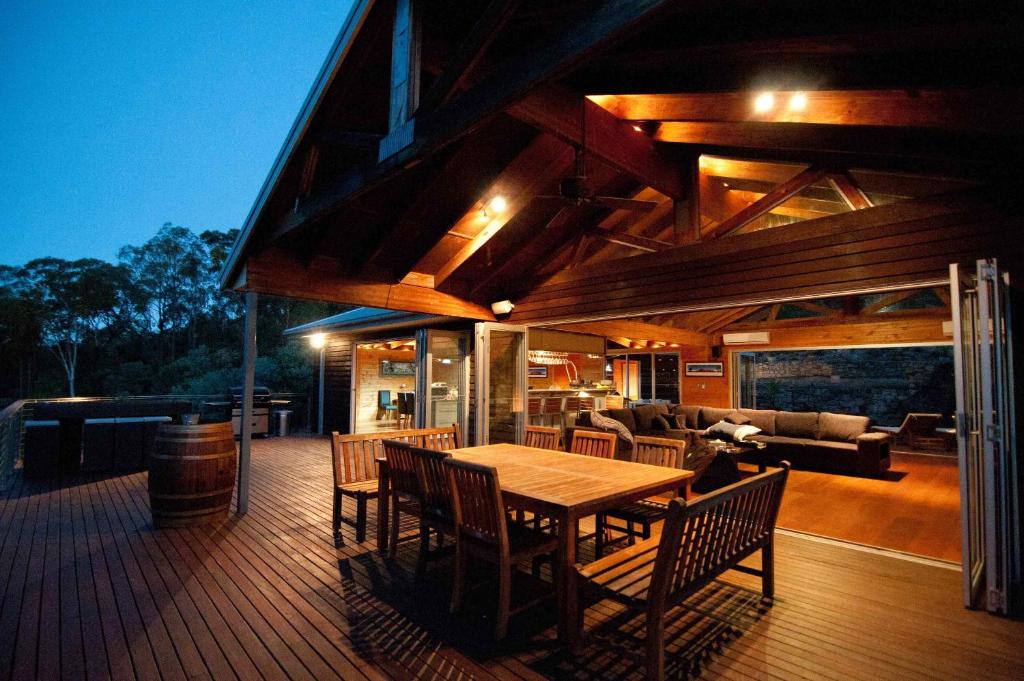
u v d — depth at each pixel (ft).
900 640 8.34
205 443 14.78
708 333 38.11
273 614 9.22
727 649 8.02
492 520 8.57
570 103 12.29
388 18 10.20
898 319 29.50
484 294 22.71
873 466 21.91
